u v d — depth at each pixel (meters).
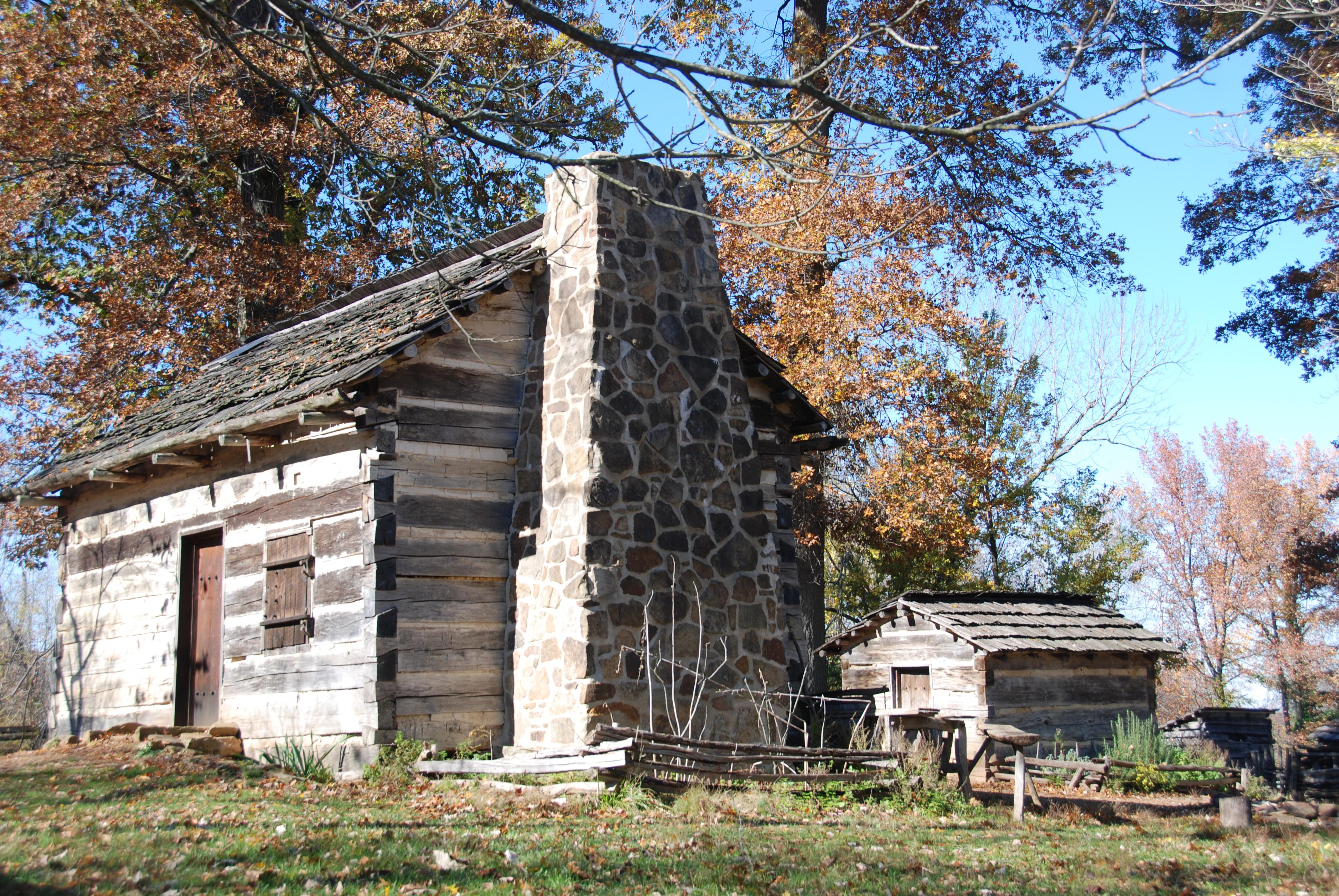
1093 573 29.09
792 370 21.34
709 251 13.65
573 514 11.75
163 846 6.93
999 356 27.17
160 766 11.02
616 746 9.84
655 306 12.84
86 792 9.55
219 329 23.45
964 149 20.31
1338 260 22.58
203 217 23.36
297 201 25.14
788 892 6.59
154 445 13.46
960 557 26.53
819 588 22.16
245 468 13.68
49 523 24.16
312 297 23.41
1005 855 8.39
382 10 15.23
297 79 18.81
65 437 23.30
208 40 8.34
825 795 10.92
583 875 6.72
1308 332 23.77
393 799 9.81
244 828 7.82
